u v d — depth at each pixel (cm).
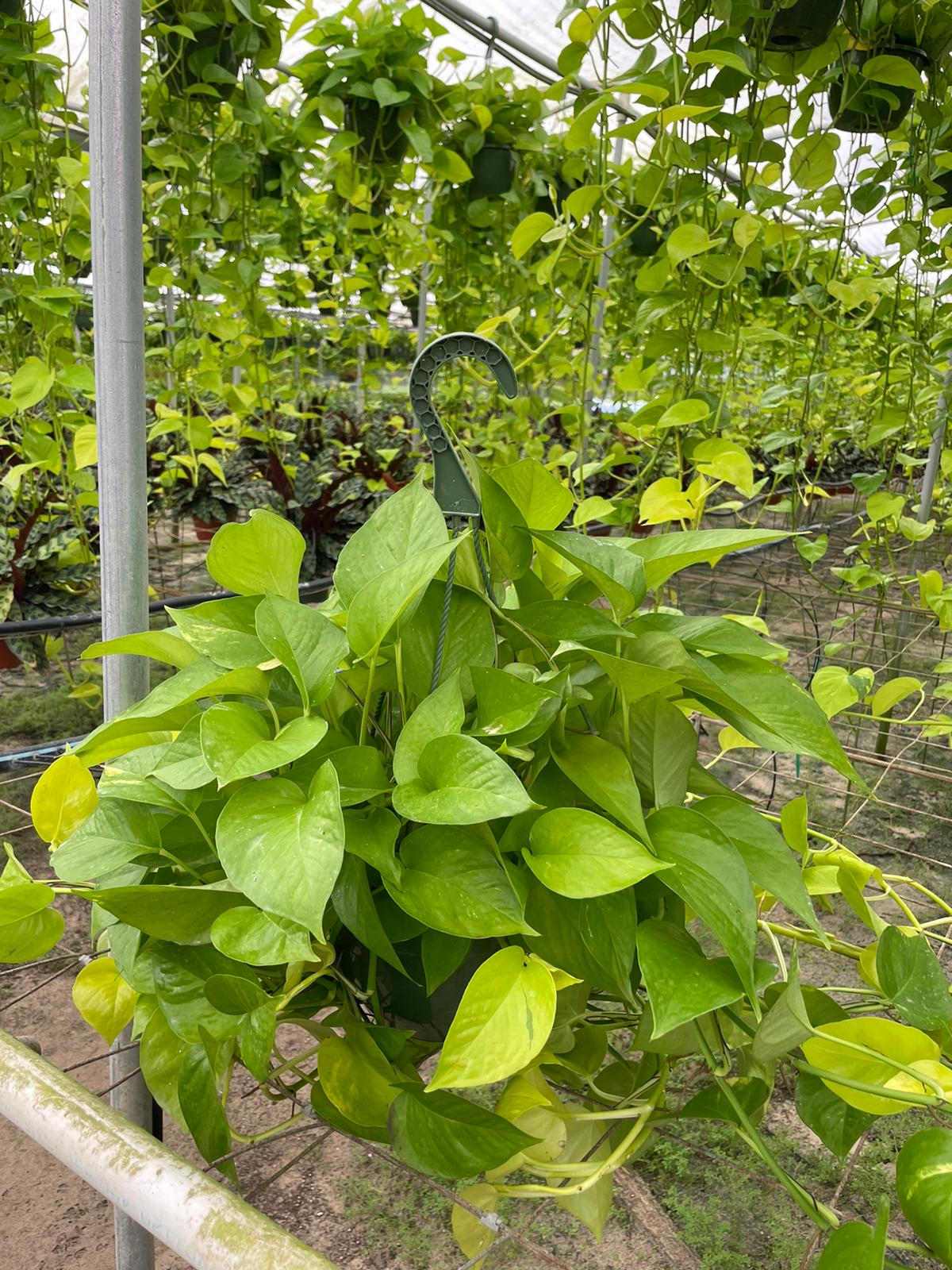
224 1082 67
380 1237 129
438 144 285
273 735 69
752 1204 134
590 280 198
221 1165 64
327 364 614
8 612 253
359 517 361
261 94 230
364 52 247
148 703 70
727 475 141
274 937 58
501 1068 55
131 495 83
